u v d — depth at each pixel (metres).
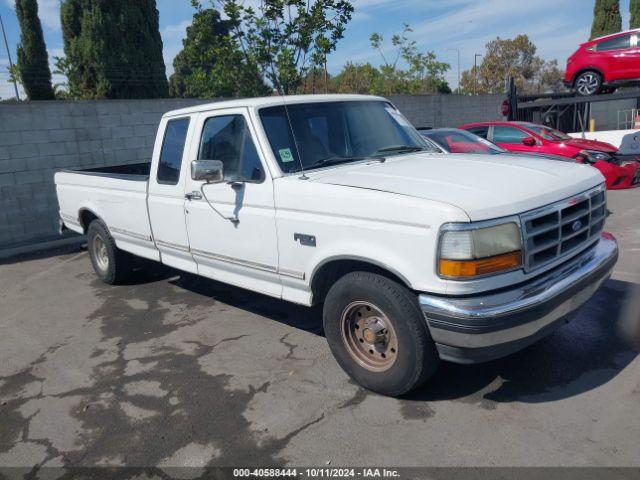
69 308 6.23
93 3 13.18
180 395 4.09
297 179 4.07
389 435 3.41
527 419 3.46
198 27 12.73
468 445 3.25
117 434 3.65
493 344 3.24
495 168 3.98
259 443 3.44
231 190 4.53
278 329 5.17
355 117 4.82
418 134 5.22
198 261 5.20
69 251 9.07
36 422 3.88
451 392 3.83
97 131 9.70
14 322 5.93
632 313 4.94
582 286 3.65
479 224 3.17
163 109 10.46
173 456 3.37
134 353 4.89
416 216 3.30
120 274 6.75
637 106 18.45
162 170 5.40
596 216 4.06
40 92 14.35
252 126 4.37
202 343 4.98
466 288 3.19
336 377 4.18
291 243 4.09
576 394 3.70
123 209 6.04
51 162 9.27
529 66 53.03
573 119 18.66
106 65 13.34
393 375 3.64
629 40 13.84
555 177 3.81
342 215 3.70
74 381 4.45
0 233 8.88
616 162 10.07
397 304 3.47
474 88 44.88
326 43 12.41
